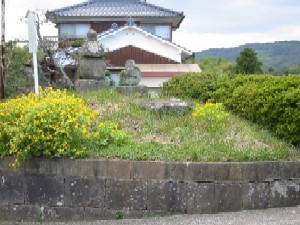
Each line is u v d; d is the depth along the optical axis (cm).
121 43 2459
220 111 748
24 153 578
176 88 1089
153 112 768
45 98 678
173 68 2442
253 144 650
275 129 714
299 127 657
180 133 681
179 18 2823
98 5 2923
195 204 572
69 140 585
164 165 573
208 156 591
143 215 571
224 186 575
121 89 983
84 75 1000
